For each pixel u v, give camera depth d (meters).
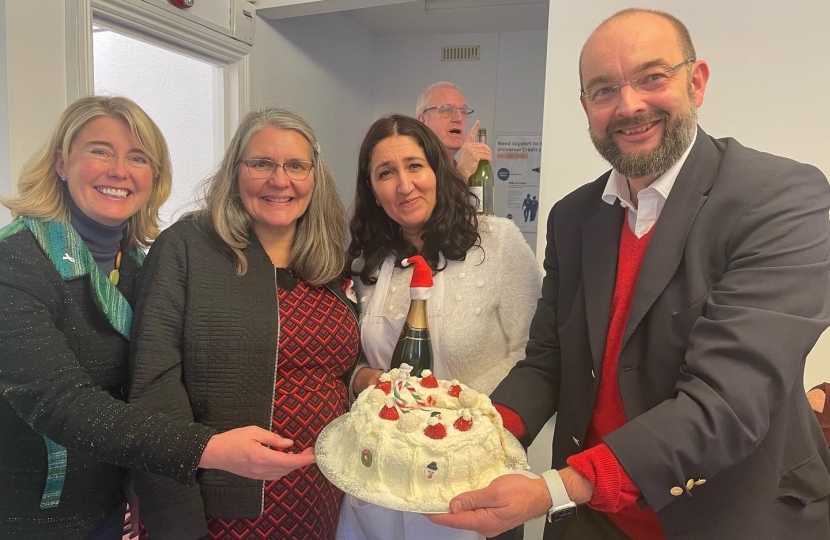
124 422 1.09
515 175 4.45
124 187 1.30
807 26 2.03
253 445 1.08
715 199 1.06
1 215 1.98
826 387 1.70
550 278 1.45
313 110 3.91
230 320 1.32
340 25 4.14
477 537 1.30
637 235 1.21
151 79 3.39
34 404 1.10
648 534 1.29
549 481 0.94
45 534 1.23
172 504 1.21
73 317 1.23
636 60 1.09
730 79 2.16
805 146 2.08
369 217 1.70
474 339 1.53
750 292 0.95
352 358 1.54
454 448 1.10
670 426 0.91
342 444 1.22
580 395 1.28
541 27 4.25
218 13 2.96
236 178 1.47
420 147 1.58
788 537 1.04
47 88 2.08
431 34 4.55
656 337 1.09
